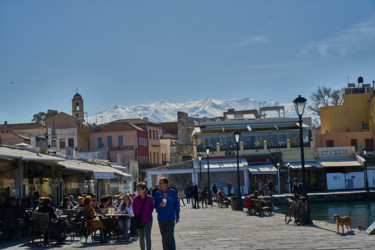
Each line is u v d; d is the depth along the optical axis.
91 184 44.16
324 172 61.50
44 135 77.94
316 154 64.38
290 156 64.94
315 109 94.88
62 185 34.47
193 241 16.30
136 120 95.12
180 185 65.62
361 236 16.03
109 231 18.00
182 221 25.98
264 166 62.50
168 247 12.09
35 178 30.58
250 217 27.72
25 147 24.38
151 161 93.62
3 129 86.31
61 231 17.33
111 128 86.81
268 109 80.69
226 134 65.75
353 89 79.00
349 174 60.88
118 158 70.19
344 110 77.75
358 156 62.53
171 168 63.12
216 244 15.15
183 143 91.81
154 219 28.59
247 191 60.91
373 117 73.88
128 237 17.92
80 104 102.31
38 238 18.72
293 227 20.30
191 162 63.56
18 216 19.16
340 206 46.00
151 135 95.25
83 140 84.56
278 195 53.16
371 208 42.47
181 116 92.50
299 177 63.19
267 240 15.64
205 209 37.66
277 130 65.69
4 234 18.30
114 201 25.50
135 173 78.06
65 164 26.73
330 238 15.67
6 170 22.28
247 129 67.12
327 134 74.94
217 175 62.16
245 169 60.97
